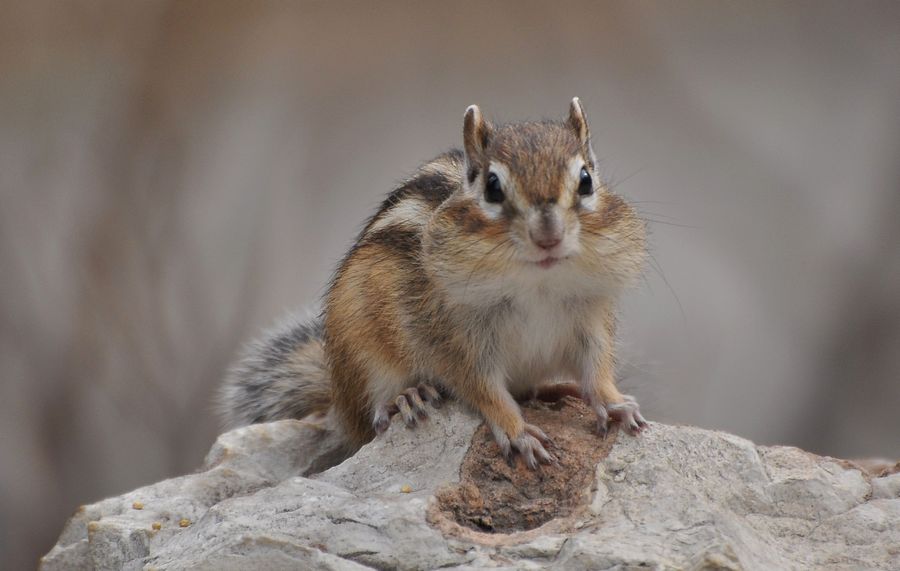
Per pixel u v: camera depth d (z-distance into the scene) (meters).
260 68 19.66
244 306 15.80
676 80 20.42
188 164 17.34
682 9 21.98
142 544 7.12
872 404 17.34
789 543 6.62
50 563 7.47
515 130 7.65
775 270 18.05
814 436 17.02
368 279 8.20
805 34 21.52
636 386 12.07
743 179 18.84
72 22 18.70
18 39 18.58
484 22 20.95
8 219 16.31
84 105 18.12
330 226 17.70
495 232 7.22
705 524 6.45
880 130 19.50
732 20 21.83
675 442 7.17
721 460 7.04
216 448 8.49
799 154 19.27
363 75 20.17
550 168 7.18
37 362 15.08
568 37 20.89
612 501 6.79
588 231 7.27
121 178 16.67
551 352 7.92
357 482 7.30
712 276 17.97
